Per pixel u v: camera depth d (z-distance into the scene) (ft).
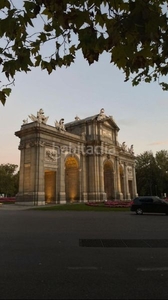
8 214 99.50
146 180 374.63
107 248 36.60
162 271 25.55
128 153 282.77
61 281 22.40
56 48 23.66
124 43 19.39
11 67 20.47
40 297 18.85
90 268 26.50
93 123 223.71
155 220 76.79
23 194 165.17
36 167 163.84
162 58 25.90
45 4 18.92
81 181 208.64
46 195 184.24
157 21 16.80
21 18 18.38
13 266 27.22
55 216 90.74
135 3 16.85
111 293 19.65
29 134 172.76
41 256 31.71
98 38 19.08
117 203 153.28
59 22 19.27
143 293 19.66
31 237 45.80
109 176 242.78
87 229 56.59
